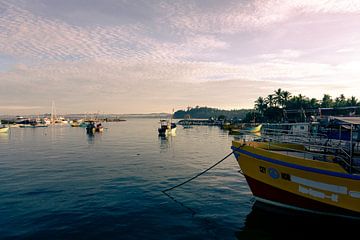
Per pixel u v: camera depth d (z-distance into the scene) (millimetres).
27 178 21328
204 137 70750
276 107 103188
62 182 19953
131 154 36594
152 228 11914
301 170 12281
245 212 13828
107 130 106938
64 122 162625
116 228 11867
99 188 18281
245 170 14750
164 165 27766
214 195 16828
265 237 11109
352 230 11750
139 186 18875
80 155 35406
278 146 16203
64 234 11242
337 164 11469
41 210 13953
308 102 95875
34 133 86562
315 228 11922
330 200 11797
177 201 15602
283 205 13508
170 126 78938
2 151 40062
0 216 13117
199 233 11430
